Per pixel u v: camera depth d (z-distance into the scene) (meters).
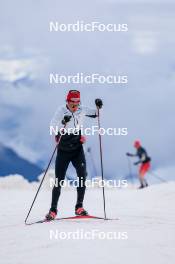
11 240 12.49
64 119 15.79
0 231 13.93
